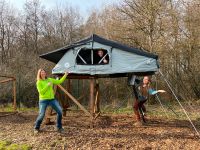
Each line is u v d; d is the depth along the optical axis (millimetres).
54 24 33781
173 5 23141
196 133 9562
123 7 23188
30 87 22891
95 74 10281
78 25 33688
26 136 9062
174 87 23719
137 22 22906
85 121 11562
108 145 8070
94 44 10281
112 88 23922
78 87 21391
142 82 11609
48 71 24672
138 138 8805
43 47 32312
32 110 16891
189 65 24312
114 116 13156
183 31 23578
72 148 7895
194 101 22484
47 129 9742
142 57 10133
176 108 18281
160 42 22875
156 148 7898
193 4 23188
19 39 33094
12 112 14273
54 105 9188
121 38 23484
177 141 8516
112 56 10219
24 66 25984
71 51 10445
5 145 8242
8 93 22359
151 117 13195
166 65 23953
